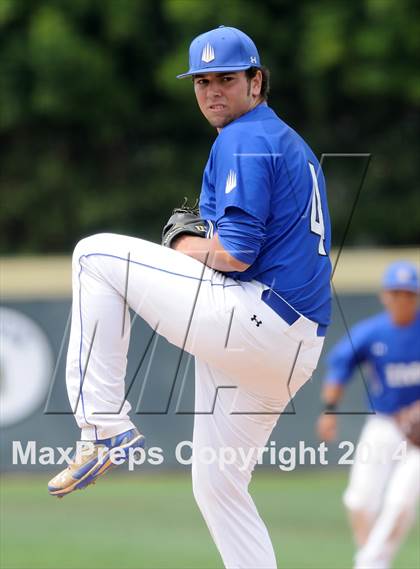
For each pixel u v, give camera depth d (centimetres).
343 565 2733
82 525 3325
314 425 4197
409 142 6738
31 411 4244
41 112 6519
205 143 6938
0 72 6341
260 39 6241
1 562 2806
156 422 4206
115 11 6288
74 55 6234
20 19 6319
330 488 4000
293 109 6675
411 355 2800
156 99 6731
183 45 6212
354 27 6097
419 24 5975
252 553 1684
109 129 6644
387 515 2480
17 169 7019
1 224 7012
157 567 2706
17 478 4272
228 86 1535
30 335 4262
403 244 6600
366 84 6081
